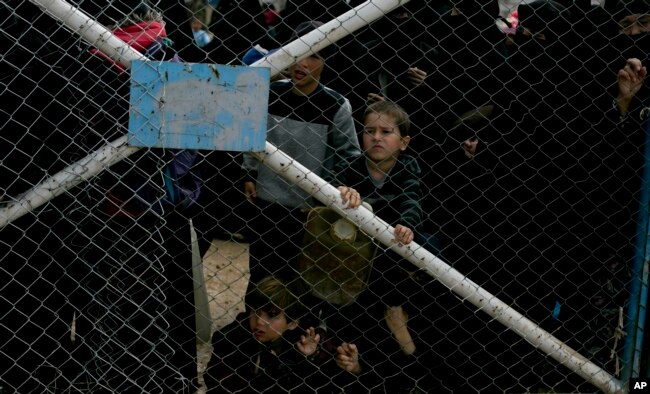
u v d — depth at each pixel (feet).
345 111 12.55
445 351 12.87
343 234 11.96
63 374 12.01
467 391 12.92
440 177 12.67
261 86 10.84
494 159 12.87
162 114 10.80
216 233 15.33
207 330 12.66
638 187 12.58
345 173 12.39
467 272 12.94
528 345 12.85
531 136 12.75
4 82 11.37
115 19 11.43
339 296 12.31
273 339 12.41
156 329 12.07
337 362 12.42
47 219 11.61
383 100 12.50
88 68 11.38
